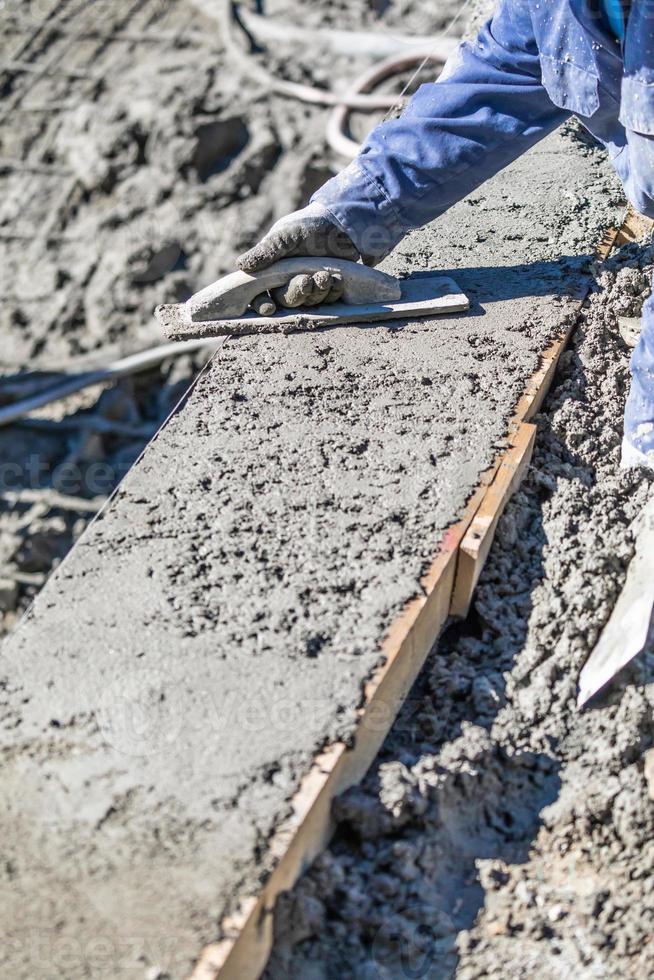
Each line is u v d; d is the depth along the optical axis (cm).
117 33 669
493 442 244
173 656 224
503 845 222
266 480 241
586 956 214
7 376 520
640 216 282
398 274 274
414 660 229
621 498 245
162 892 208
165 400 511
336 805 217
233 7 651
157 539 235
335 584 229
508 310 265
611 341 262
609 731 226
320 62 608
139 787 214
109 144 582
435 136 257
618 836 221
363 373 255
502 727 227
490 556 240
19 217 590
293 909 212
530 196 288
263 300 264
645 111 233
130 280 541
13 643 226
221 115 578
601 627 233
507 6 251
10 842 211
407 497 238
